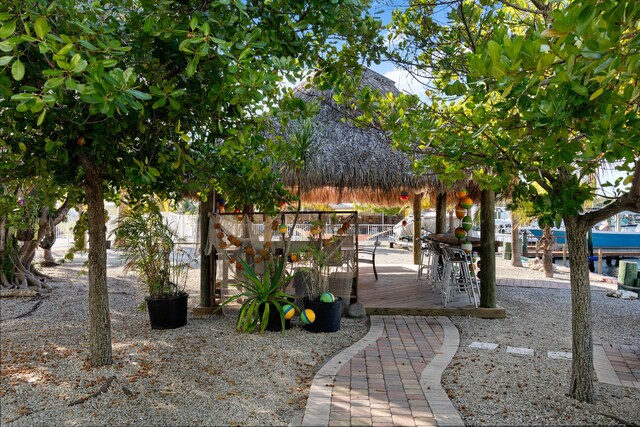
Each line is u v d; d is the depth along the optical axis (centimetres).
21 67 208
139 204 620
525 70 201
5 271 971
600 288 1057
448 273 769
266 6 352
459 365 482
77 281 1123
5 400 398
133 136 414
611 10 158
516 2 484
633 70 183
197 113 384
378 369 466
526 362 491
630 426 339
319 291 664
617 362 499
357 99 441
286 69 321
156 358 508
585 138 306
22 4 261
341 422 348
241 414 371
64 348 555
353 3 385
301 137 616
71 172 454
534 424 344
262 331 611
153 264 661
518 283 1114
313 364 496
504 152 341
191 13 307
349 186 737
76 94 335
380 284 978
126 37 338
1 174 457
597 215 370
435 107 440
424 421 347
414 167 430
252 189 579
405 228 2283
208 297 748
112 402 393
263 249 705
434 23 493
